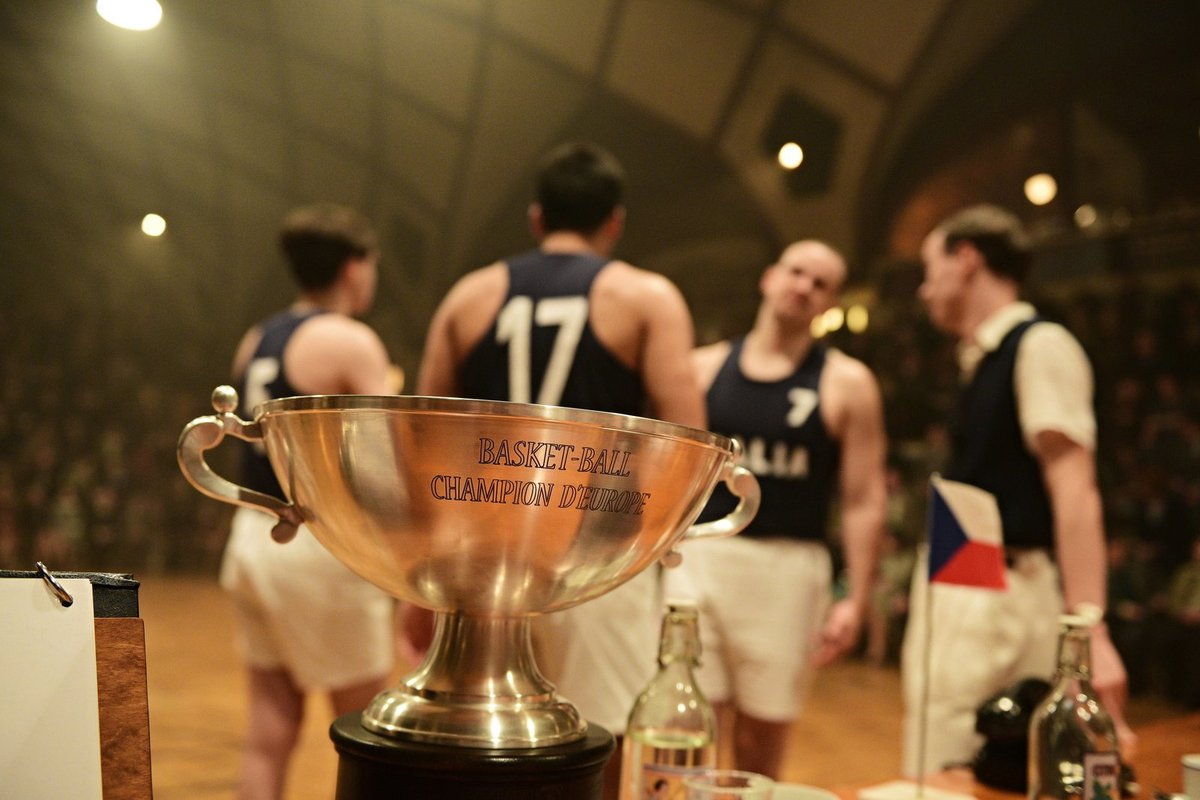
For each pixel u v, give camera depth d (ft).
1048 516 5.16
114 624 1.99
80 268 53.83
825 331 35.40
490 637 2.30
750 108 32.42
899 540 26.16
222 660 20.57
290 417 2.14
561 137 37.14
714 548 6.82
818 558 7.11
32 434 52.47
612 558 2.21
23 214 51.83
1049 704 3.12
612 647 4.64
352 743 2.14
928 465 29.19
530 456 2.01
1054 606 5.12
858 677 22.62
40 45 38.88
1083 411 5.12
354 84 37.63
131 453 53.11
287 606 6.24
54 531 50.08
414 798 2.08
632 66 32.73
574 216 5.00
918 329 32.60
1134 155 27.81
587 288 4.74
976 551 3.81
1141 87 26.37
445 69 35.37
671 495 2.22
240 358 6.94
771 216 36.22
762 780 2.34
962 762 4.76
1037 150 29.17
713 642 6.77
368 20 34.09
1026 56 26.91
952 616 5.11
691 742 2.93
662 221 39.70
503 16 32.22
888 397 32.89
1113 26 25.34
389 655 6.56
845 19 27.50
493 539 2.08
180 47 37.70
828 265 7.18
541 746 2.18
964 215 5.82
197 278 53.57
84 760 1.86
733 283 39.50
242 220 49.08
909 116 29.60
